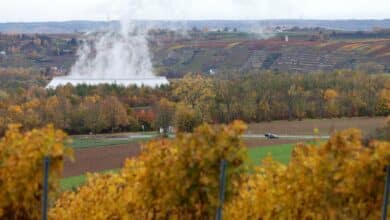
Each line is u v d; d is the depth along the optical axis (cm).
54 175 2092
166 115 13562
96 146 10656
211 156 1900
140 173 2208
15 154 2061
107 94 15962
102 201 2508
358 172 1875
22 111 12544
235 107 14638
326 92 15650
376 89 16250
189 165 1938
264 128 13550
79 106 13512
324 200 1922
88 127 13100
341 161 1891
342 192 1909
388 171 1859
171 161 2005
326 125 13700
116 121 13488
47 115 12812
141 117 13950
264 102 15038
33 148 2041
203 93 15238
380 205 1908
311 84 16900
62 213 2655
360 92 15600
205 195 1980
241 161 1919
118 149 10238
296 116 15175
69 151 2095
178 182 1969
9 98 14362
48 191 2117
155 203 2145
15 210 2139
